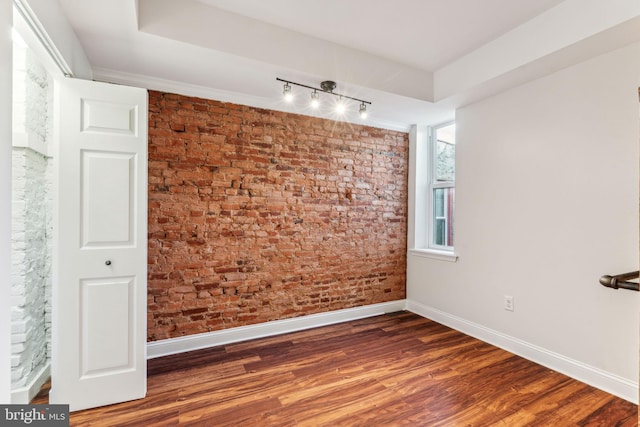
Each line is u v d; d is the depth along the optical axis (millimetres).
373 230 3438
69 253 1717
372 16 2043
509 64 2203
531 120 2379
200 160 2562
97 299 1777
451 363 2324
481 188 2773
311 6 1949
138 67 2205
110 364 1807
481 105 2771
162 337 2441
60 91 1701
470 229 2877
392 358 2402
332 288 3188
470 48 2439
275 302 2885
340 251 3229
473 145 2846
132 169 1854
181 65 2172
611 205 1933
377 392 1945
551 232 2250
